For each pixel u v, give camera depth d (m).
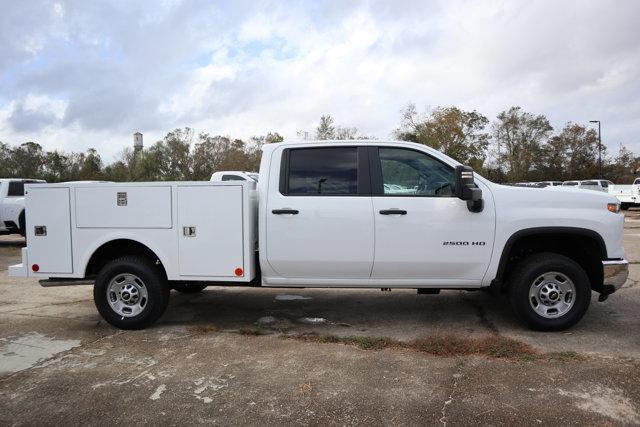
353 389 3.70
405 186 5.00
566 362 4.11
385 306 6.23
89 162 55.50
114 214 5.20
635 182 27.28
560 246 5.24
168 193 5.08
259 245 5.05
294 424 3.22
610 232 4.86
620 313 5.62
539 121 62.44
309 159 5.11
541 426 3.11
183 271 5.12
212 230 5.04
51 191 5.29
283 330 5.30
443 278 4.99
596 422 3.14
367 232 4.89
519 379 3.79
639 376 3.81
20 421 3.34
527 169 62.84
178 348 4.74
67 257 5.30
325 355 4.45
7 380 4.02
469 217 4.85
